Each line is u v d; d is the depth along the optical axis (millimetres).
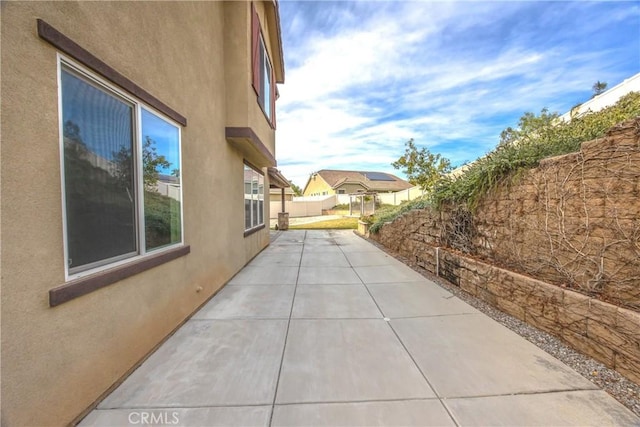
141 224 3059
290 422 2150
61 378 2033
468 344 3301
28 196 1823
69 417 2086
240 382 2637
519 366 2838
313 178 51125
